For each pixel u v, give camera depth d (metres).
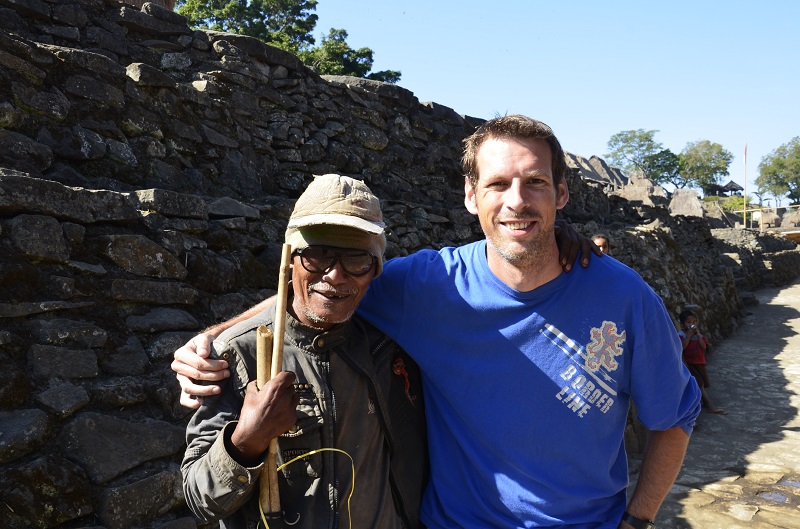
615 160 73.69
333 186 1.61
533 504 1.81
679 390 1.86
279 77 6.07
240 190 5.10
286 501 1.56
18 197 2.81
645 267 10.30
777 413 8.08
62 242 2.93
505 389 1.83
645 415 1.89
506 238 1.75
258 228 4.28
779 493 5.31
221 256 3.78
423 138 7.75
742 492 5.33
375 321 1.89
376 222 1.62
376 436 1.69
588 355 1.80
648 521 1.96
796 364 11.00
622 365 1.82
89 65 4.04
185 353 1.57
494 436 1.82
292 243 1.61
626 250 10.05
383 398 1.72
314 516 1.55
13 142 3.41
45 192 2.92
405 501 1.80
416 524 1.86
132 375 2.88
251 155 5.36
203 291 3.53
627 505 2.01
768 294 20.28
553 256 1.80
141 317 3.12
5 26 4.61
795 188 76.06
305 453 1.56
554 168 1.79
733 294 16.22
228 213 4.04
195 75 5.41
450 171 8.10
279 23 23.92
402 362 1.86
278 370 1.48
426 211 6.57
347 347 1.68
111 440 2.60
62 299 2.85
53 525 2.29
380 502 1.67
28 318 2.71
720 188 64.88
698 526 4.63
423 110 7.96
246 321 1.67
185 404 1.58
